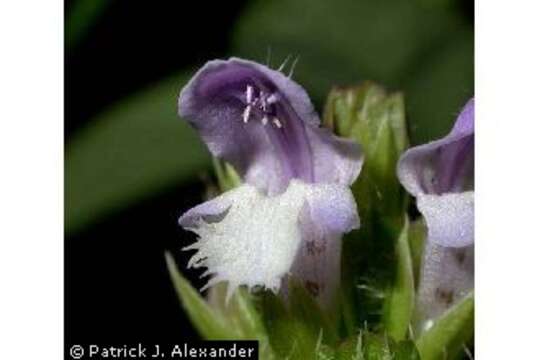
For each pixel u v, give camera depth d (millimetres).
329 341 80
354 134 82
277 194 81
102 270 94
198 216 80
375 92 82
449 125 97
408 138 82
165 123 96
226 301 78
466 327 80
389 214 81
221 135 81
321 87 99
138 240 95
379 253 81
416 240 82
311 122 79
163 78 97
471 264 82
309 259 80
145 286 94
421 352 80
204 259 81
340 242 80
